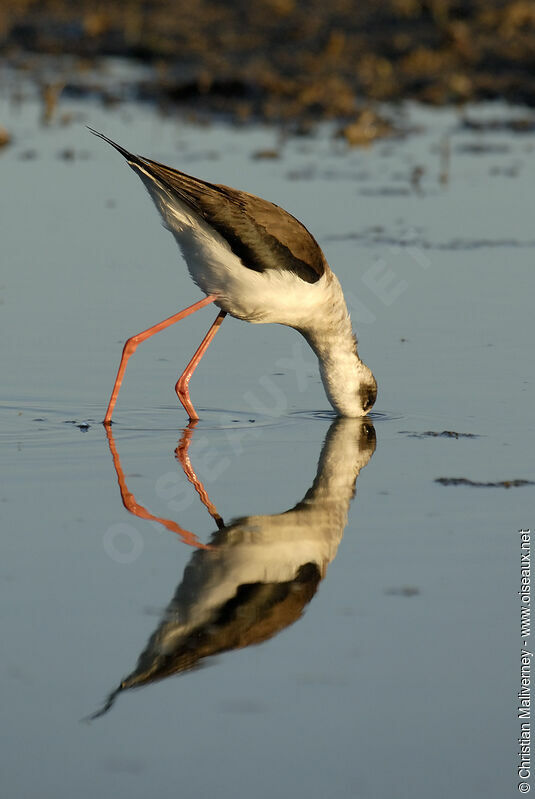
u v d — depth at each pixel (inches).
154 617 335.0
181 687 302.7
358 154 1044.5
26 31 1510.8
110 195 904.3
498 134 1129.4
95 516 406.0
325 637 327.9
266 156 1015.0
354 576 362.9
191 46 1395.2
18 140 1081.4
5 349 593.9
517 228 817.5
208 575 362.3
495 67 1301.7
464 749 280.8
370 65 1307.8
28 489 429.4
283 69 1306.6
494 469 451.8
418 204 871.1
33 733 283.1
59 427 501.4
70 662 311.1
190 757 275.7
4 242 777.6
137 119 1176.8
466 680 306.8
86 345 603.8
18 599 344.2
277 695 299.3
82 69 1380.4
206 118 1188.5
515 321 641.6
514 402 530.6
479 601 345.7
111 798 261.1
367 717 292.0
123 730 284.5
